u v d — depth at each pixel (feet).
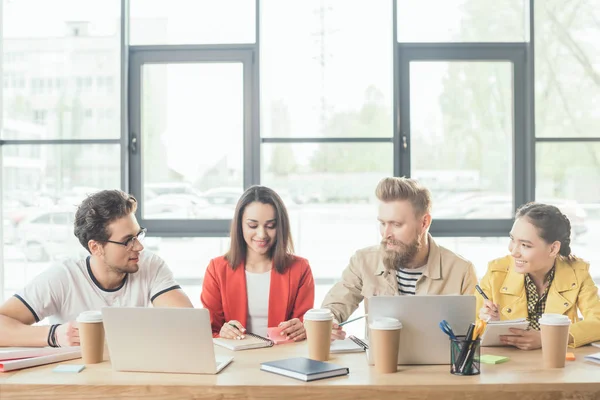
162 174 13.03
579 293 7.36
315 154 12.90
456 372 5.47
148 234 12.93
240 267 8.33
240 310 8.21
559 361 5.67
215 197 13.00
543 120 12.75
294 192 12.91
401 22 12.90
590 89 12.72
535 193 12.74
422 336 5.78
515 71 12.84
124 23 12.80
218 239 12.94
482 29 12.91
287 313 8.21
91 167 12.85
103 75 12.84
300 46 12.90
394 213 7.36
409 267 7.84
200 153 13.01
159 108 13.03
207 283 8.39
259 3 12.82
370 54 12.89
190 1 12.97
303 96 12.89
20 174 12.92
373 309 5.74
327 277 12.85
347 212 12.87
